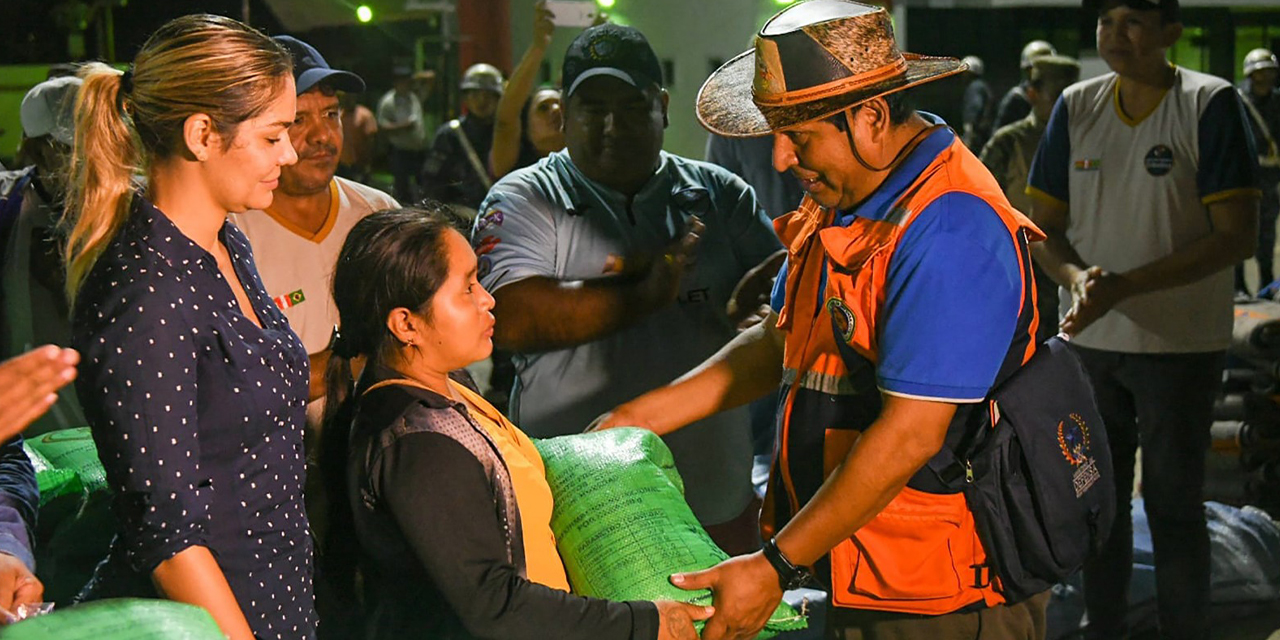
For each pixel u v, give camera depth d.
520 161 5.13
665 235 3.10
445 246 2.08
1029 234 2.28
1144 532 4.20
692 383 2.71
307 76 2.79
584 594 2.37
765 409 4.11
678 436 3.12
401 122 7.89
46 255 3.20
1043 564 2.25
